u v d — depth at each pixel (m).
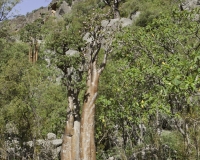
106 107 9.90
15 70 14.64
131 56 9.79
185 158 8.80
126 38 9.92
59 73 16.50
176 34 9.55
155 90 7.78
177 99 7.98
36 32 24.17
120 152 10.94
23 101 13.95
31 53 24.77
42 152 14.95
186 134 8.47
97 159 13.00
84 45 11.23
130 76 8.41
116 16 32.50
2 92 13.55
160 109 6.99
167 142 11.06
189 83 4.93
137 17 35.19
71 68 11.98
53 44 10.98
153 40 9.53
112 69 12.67
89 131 10.38
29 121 14.16
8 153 14.26
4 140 13.71
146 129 11.24
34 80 14.86
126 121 11.09
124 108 9.43
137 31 10.43
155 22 10.35
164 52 9.55
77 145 10.87
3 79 13.55
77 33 11.24
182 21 10.31
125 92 9.45
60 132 17.11
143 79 7.74
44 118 15.50
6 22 25.86
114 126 11.52
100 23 11.27
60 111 15.84
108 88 12.54
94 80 10.81
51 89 16.11
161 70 6.89
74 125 11.03
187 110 8.11
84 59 11.40
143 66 7.71
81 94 14.20
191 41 10.32
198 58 5.53
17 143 14.91
